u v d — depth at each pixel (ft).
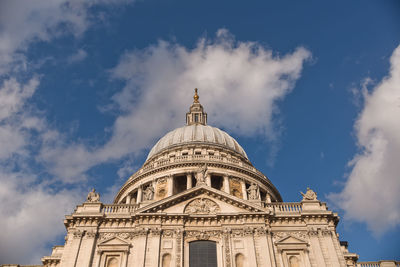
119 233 135.95
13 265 147.64
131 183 226.17
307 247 131.75
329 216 138.72
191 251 131.64
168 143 255.50
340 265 126.62
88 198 148.56
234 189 211.20
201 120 291.38
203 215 138.00
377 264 143.74
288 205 146.30
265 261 126.41
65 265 125.59
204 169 156.76
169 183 208.23
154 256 127.34
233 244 131.95
